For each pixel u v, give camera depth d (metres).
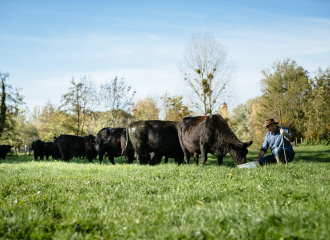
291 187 4.45
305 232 2.47
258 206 3.39
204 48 29.17
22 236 2.90
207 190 4.55
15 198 4.71
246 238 2.45
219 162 10.32
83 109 38.00
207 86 29.23
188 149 11.36
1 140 43.88
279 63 50.66
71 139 18.66
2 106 41.25
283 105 42.44
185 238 2.54
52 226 3.17
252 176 5.84
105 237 2.76
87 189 5.30
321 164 8.45
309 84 45.88
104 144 15.33
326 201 3.48
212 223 2.78
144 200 4.05
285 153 8.16
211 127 9.85
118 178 6.52
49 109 61.16
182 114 29.11
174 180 5.88
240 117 71.50
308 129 40.28
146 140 12.55
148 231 2.81
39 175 7.80
